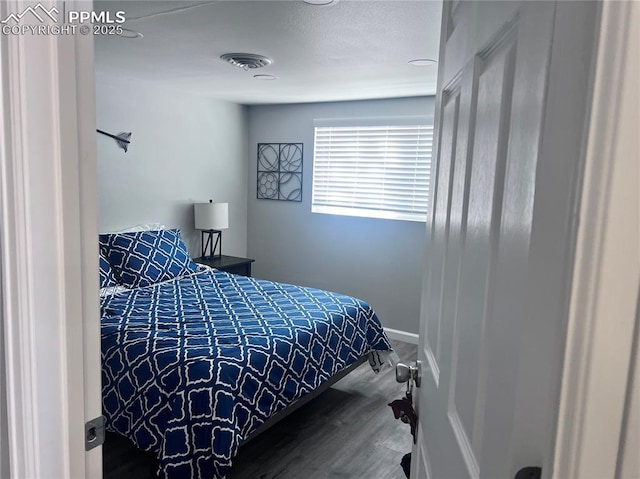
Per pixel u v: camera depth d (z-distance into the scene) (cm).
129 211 396
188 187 447
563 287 43
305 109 470
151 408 213
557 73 44
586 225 40
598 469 43
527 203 50
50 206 80
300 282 495
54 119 79
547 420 45
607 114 39
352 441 269
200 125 450
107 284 330
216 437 200
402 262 435
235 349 231
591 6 39
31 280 80
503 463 54
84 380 89
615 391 41
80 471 90
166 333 247
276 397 238
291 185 487
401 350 416
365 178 445
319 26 225
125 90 379
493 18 66
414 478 122
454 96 93
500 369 57
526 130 51
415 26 222
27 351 82
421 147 415
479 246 69
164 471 200
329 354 285
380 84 359
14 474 85
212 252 460
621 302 40
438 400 93
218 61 303
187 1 197
